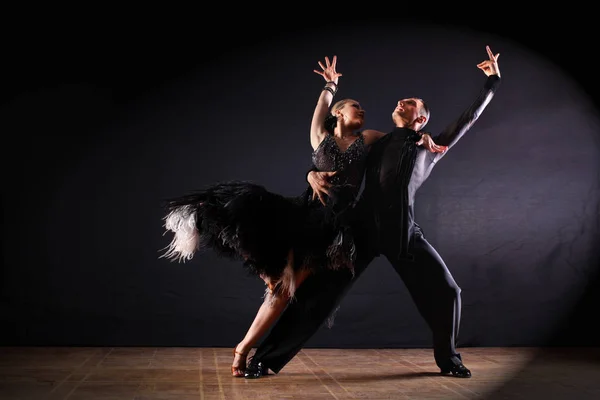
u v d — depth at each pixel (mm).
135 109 4781
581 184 5109
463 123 3650
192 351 4457
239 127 4859
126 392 2951
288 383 3268
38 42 4738
